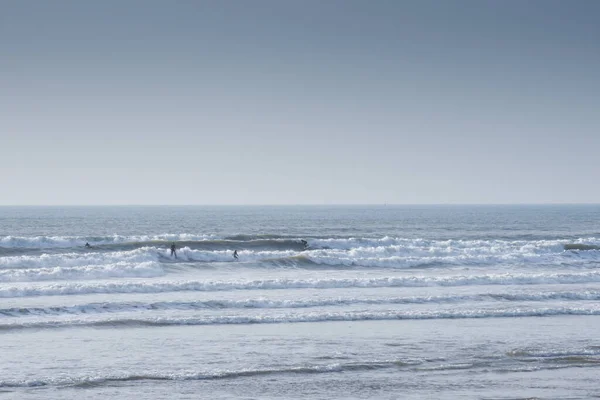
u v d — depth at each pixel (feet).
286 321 228.63
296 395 153.58
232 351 190.19
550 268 384.06
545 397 153.69
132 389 155.94
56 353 184.55
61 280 311.88
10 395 149.79
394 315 236.84
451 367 177.17
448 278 315.17
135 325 218.18
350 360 182.91
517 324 230.48
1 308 233.76
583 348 197.67
